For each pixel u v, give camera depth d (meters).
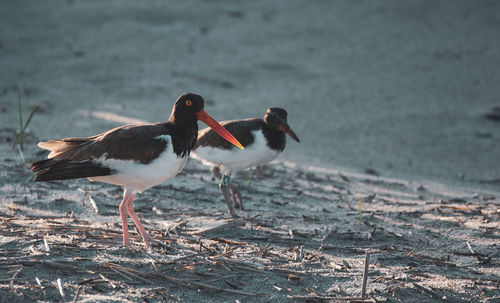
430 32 29.38
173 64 24.00
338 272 6.86
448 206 10.78
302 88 22.92
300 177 13.21
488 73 24.98
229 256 7.03
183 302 5.72
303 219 9.59
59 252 6.58
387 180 13.84
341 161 16.17
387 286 6.39
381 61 26.06
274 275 6.52
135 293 5.79
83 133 15.35
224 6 31.00
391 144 18.12
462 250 8.24
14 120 15.89
